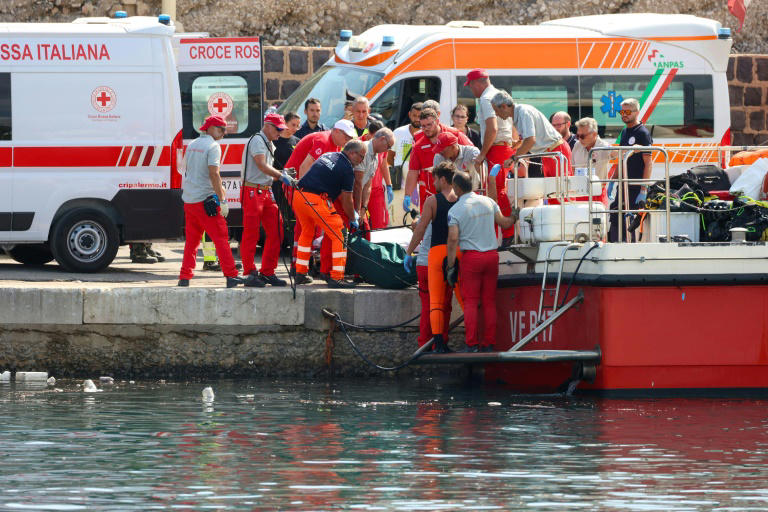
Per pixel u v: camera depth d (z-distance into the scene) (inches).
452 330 1927.9
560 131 2193.7
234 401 1605.6
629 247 1600.6
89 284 1962.4
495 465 1176.2
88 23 2182.6
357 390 1737.2
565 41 2466.8
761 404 1577.3
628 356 1606.8
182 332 1857.8
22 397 1616.6
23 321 1831.9
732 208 1716.3
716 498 1047.6
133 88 2129.7
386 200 2132.1
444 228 1758.1
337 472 1141.1
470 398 1653.5
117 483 1091.9
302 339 1883.6
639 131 2005.4
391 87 2396.7
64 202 2110.0
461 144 1942.7
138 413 1487.5
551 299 1710.1
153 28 2143.2
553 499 1039.0
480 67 2420.0
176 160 2143.2
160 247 2822.3
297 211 1916.8
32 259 2362.2
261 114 2593.5
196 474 1129.4
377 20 3395.7
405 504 1019.3
